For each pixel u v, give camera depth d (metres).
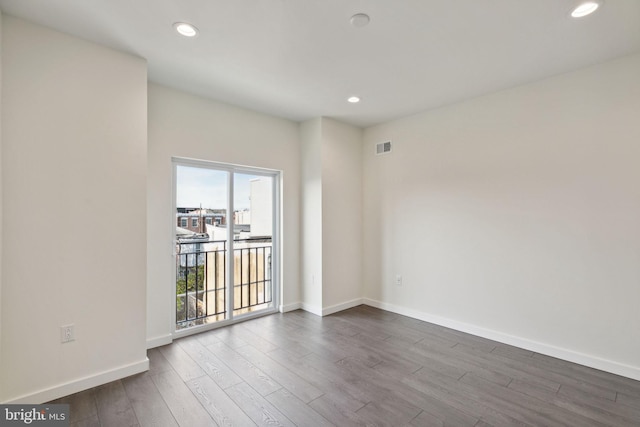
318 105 3.62
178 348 3.01
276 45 2.38
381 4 1.91
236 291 3.84
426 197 3.80
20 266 2.03
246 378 2.45
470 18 2.05
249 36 2.26
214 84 3.07
